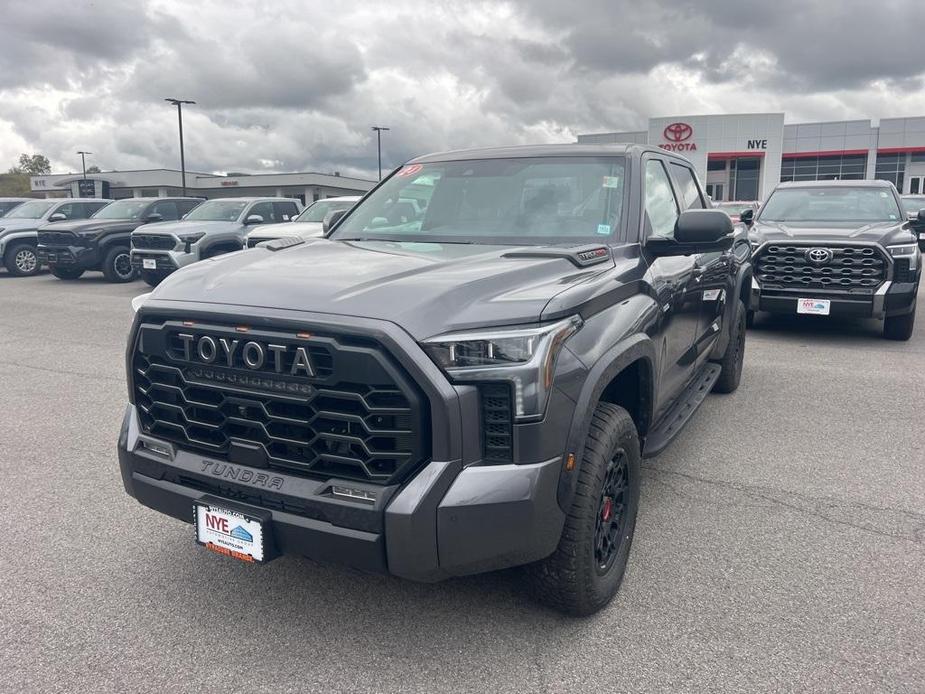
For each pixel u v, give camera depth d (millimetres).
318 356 2504
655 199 4125
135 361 2992
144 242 13523
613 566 3111
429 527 2430
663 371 3787
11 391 6566
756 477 4562
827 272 8297
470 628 2975
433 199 4066
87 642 2881
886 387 6637
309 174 65062
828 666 2723
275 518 2615
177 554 3588
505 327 2514
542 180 3955
